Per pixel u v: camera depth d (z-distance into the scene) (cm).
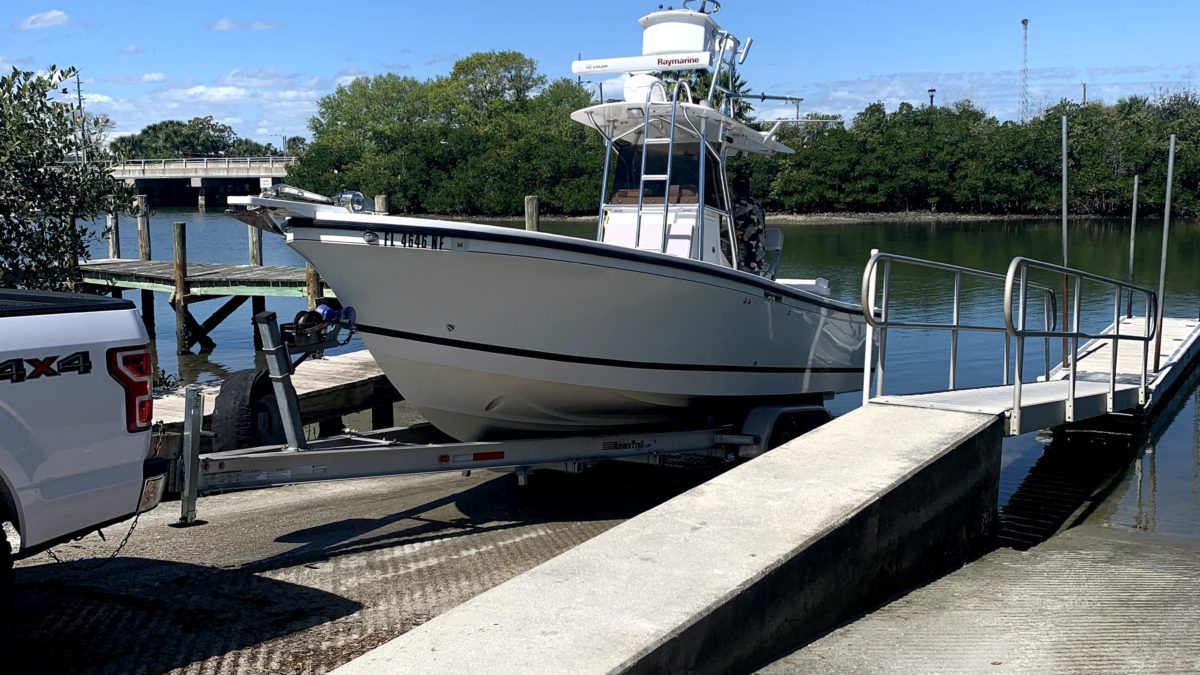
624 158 834
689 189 804
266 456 531
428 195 5250
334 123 7812
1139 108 6662
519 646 290
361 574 509
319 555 545
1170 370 1109
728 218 839
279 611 445
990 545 565
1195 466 854
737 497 423
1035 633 400
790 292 780
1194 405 1106
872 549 424
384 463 580
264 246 3566
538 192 4919
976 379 1235
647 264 637
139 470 380
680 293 669
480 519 650
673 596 324
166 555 539
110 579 491
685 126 803
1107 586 477
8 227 1073
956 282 738
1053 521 680
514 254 588
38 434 346
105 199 1137
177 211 7244
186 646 401
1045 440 958
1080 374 1043
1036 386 873
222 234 4253
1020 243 3688
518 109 7400
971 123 5994
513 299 610
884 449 496
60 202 1096
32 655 391
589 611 313
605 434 688
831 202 5550
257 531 598
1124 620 421
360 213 616
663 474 801
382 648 293
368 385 985
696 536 378
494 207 4981
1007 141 5394
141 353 381
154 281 1641
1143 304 1928
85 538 569
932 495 480
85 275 1741
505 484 757
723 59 847
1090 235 4166
